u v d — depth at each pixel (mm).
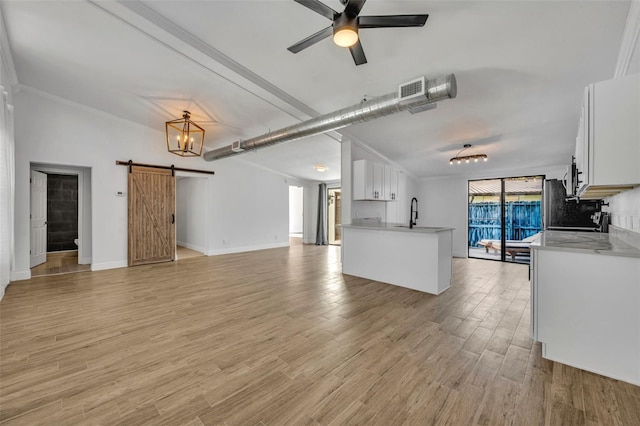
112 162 5262
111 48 3090
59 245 7180
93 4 2410
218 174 7039
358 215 5434
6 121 3422
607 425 1459
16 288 3963
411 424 1477
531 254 2236
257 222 7953
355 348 2303
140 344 2355
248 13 2373
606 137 1829
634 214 2355
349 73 3182
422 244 3953
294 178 9125
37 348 2270
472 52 2633
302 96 3773
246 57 2994
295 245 9094
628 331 1861
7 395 1688
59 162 4668
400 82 3271
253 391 1751
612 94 1816
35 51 3225
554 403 1635
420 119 4215
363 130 4785
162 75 3625
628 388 1779
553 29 2244
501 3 2041
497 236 6953
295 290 3967
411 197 7594
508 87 3166
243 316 2990
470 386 1802
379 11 2221
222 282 4387
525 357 2168
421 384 1823
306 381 1857
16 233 4344
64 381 1836
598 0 1919
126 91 4184
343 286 4188
